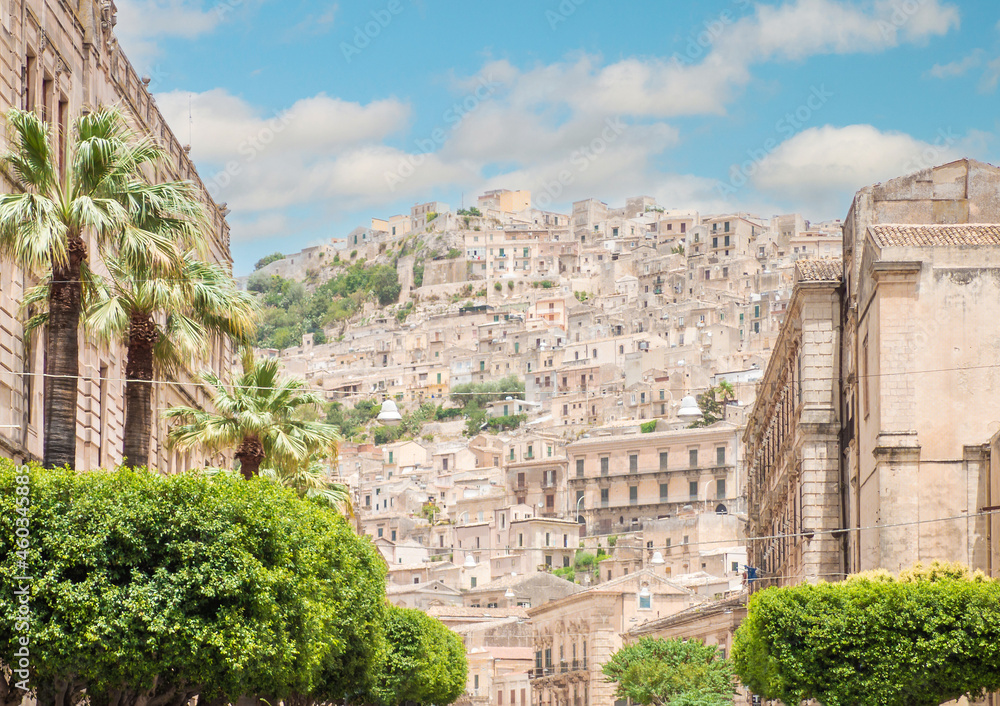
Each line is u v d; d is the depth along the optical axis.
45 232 30.36
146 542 30.25
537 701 139.75
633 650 93.75
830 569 59.06
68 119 43.31
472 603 170.88
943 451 49.72
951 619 40.50
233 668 30.59
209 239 67.06
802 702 56.31
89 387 44.53
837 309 60.53
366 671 56.28
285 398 49.44
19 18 38.25
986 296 50.19
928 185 56.91
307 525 37.84
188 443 47.62
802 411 60.53
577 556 197.12
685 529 173.25
